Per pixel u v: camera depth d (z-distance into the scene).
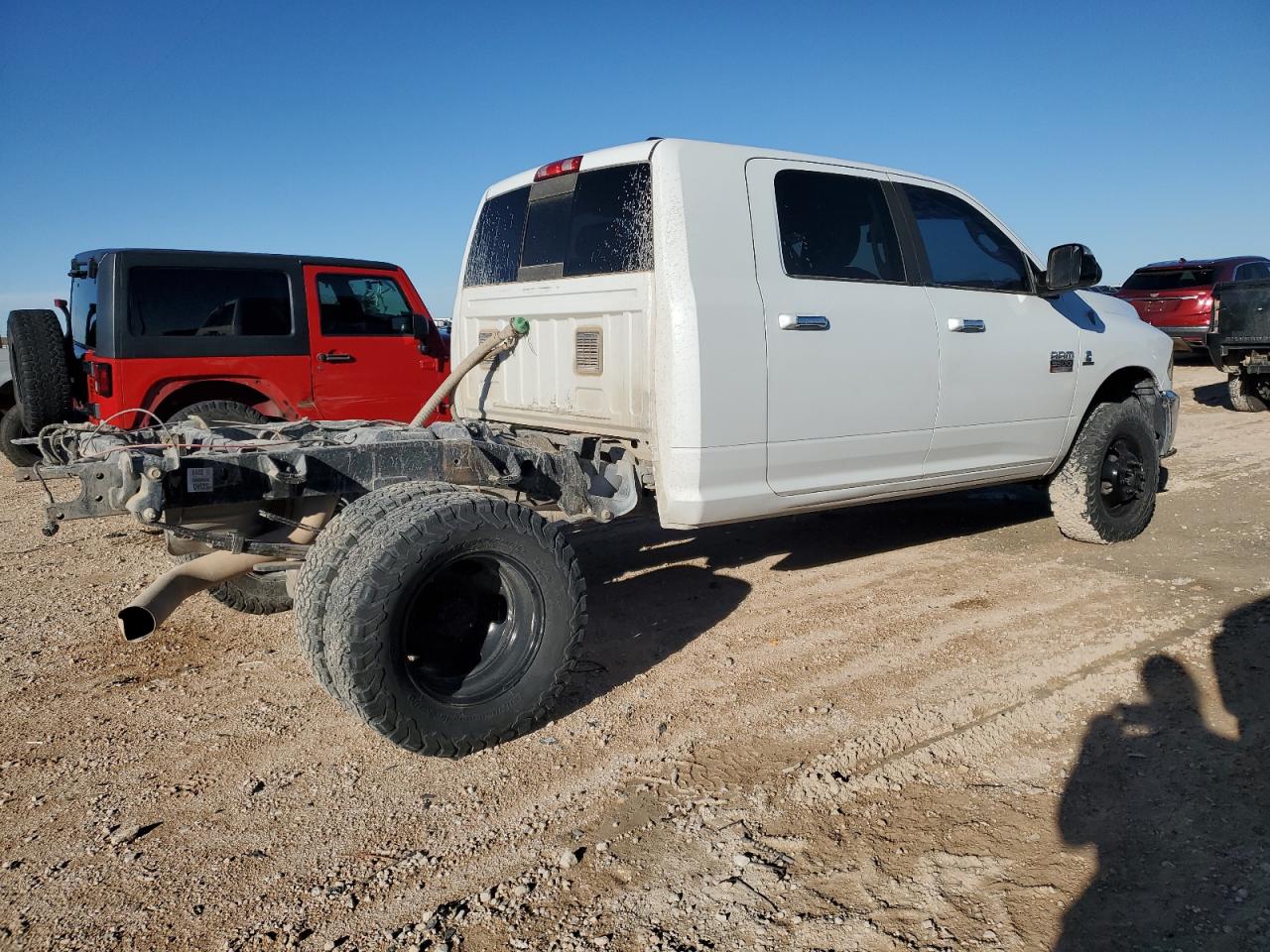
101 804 2.96
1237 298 11.02
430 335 8.28
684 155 3.94
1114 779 2.99
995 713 3.48
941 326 4.66
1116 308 6.04
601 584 5.17
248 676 3.98
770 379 4.02
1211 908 2.35
